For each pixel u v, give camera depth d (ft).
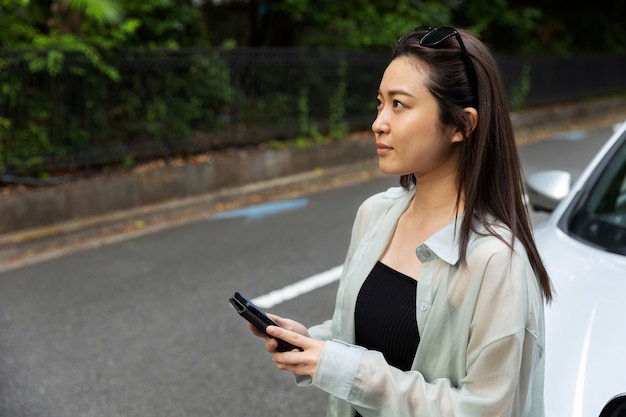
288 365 4.17
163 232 20.98
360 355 4.04
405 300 4.22
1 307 15.03
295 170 28.09
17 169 20.68
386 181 28.40
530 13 46.26
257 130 27.37
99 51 22.22
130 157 23.29
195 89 25.09
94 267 17.74
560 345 6.59
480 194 4.06
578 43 56.08
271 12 34.99
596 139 39.01
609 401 5.80
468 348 3.96
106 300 15.37
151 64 23.32
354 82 31.30
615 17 59.67
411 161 4.11
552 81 46.32
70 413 10.67
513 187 4.07
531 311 3.90
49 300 15.42
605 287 7.30
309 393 11.28
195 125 25.57
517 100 42.91
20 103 20.48
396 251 4.44
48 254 18.94
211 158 25.20
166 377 11.77
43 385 11.53
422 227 4.33
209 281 16.51
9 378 11.78
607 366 6.15
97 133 22.45
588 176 9.86
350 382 3.99
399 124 4.06
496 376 3.84
